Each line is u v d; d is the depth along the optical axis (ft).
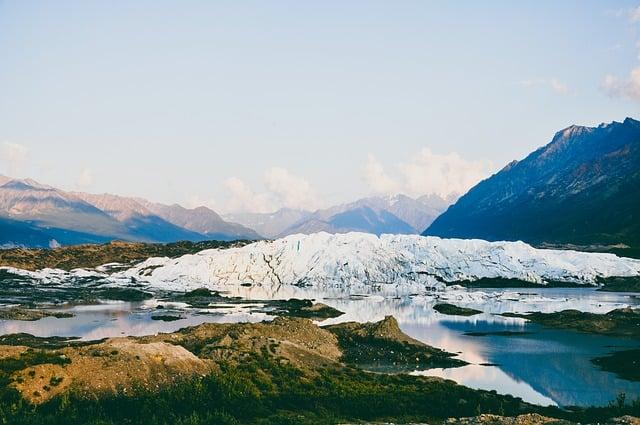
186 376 224.94
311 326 370.73
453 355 343.67
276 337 340.80
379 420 211.82
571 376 296.10
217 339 312.71
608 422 187.52
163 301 615.57
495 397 243.81
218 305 581.53
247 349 285.43
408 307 581.94
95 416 191.62
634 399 255.50
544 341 393.09
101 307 559.79
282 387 234.99
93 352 226.38
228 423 190.90
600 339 400.88
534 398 256.32
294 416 207.31
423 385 257.14
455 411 223.92
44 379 203.10
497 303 617.21
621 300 636.48
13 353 226.38
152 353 230.89
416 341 375.86
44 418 183.11
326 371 273.33
